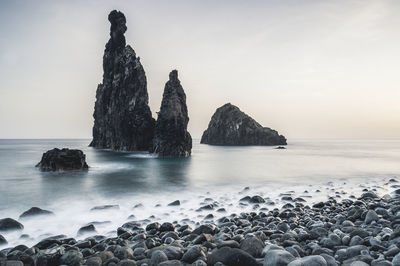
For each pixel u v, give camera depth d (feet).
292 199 63.31
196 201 62.28
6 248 32.89
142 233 36.78
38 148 386.93
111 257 27.02
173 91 216.74
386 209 46.62
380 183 90.53
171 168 135.03
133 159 182.50
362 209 41.75
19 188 80.07
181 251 27.02
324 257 23.52
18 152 276.82
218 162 169.78
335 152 299.99
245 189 77.15
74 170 122.31
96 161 167.73
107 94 313.32
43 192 74.23
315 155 245.65
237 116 540.93
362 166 147.33
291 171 124.47
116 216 50.70
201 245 29.14
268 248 26.17
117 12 308.60
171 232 35.22
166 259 25.18
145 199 65.10
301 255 25.88
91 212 53.06
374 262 21.84
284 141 545.03
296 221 41.29
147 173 115.44
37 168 127.95
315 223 38.22
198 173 115.96
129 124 263.29
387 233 29.27
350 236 30.09
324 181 94.68
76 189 78.48
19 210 56.54
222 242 28.04
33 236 39.96
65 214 52.60
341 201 61.57
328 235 30.32
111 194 71.46
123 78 274.36
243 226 40.55
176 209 54.95
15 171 119.75
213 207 54.54
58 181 93.45
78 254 26.63
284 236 31.40
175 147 204.33
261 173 116.57
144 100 266.16
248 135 521.65
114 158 189.98
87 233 40.57
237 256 24.00
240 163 164.04
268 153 276.21
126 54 278.87
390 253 23.68
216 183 89.81
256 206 56.49
